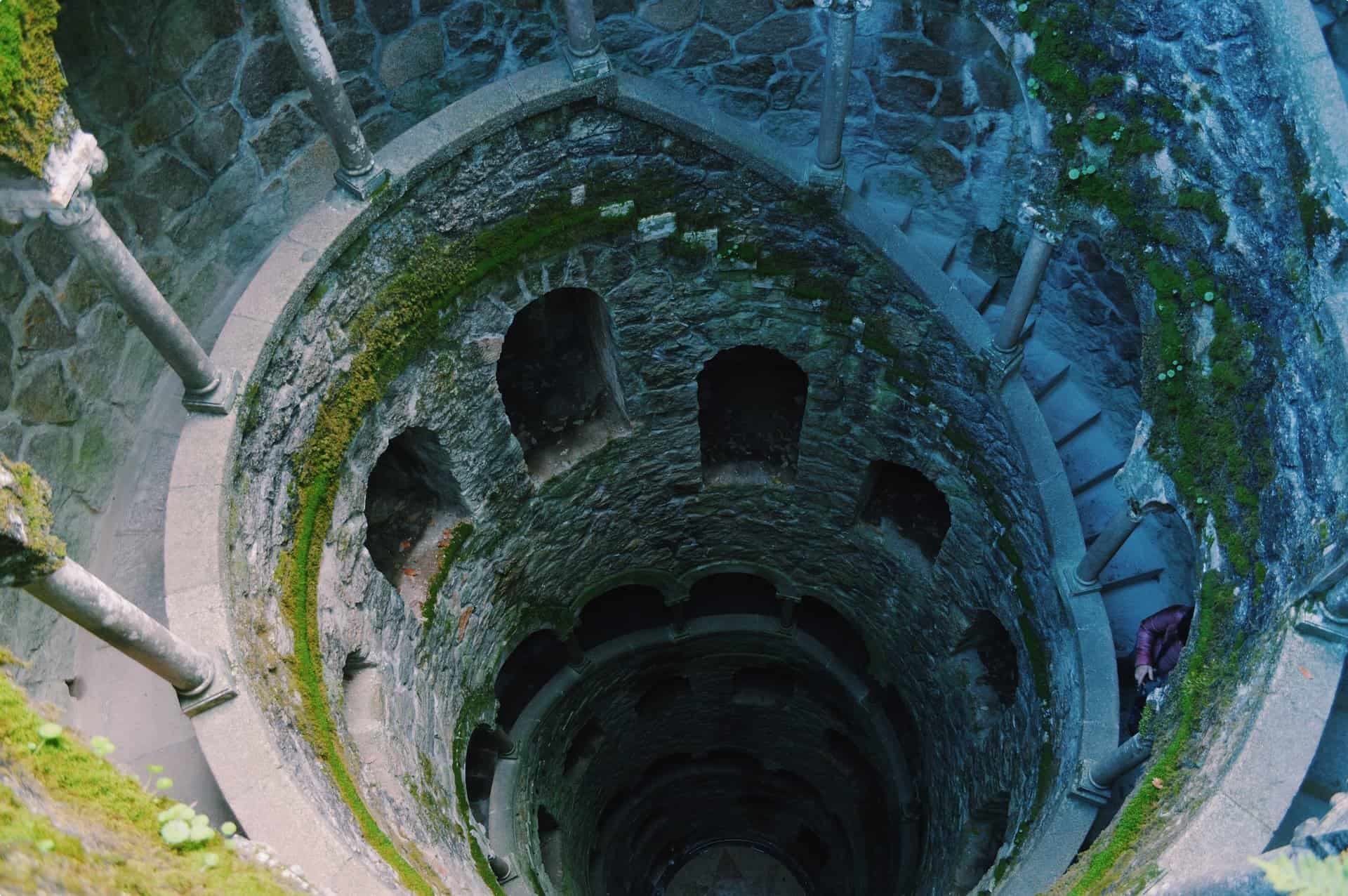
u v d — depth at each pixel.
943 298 9.88
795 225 10.19
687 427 12.59
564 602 13.88
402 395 9.64
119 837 4.01
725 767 19.34
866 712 15.56
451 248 9.39
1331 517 5.74
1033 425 9.77
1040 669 10.09
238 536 7.49
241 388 7.54
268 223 9.13
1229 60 6.50
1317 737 5.48
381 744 9.00
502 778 13.83
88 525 7.87
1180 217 7.34
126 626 5.89
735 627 15.73
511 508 11.88
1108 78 7.42
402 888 6.41
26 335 7.30
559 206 9.84
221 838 4.46
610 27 9.42
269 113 8.70
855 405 11.72
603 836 18.36
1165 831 5.82
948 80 9.40
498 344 10.41
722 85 10.02
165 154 8.13
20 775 3.87
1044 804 8.88
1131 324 9.84
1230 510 6.97
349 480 9.22
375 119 9.37
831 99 8.89
